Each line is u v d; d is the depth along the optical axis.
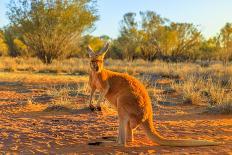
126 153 6.93
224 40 42.84
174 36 43.44
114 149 7.18
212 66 28.30
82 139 8.08
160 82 20.17
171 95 15.56
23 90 16.73
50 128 9.20
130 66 29.36
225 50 40.81
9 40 47.19
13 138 8.16
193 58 42.22
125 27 47.34
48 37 33.97
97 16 35.09
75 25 34.06
